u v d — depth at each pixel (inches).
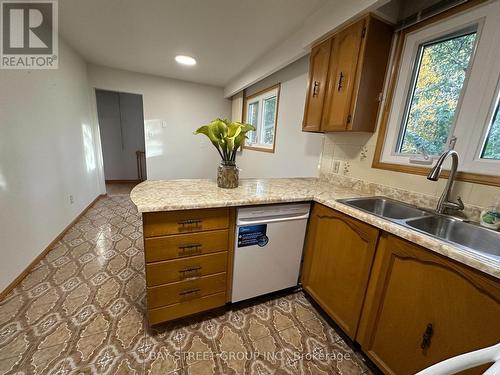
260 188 61.3
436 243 31.9
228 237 51.2
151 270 44.8
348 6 55.1
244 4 66.9
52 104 87.7
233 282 54.9
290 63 92.5
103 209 130.1
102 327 50.1
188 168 174.4
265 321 55.3
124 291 61.7
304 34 73.9
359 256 45.4
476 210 42.7
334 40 61.9
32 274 67.5
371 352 43.6
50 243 82.8
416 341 35.7
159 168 165.2
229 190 56.2
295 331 53.0
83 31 89.2
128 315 53.7
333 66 62.2
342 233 49.8
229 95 163.2
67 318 51.9
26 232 68.0
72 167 106.5
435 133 51.1
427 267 33.8
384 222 39.9
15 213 63.2
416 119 54.9
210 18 75.7
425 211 48.4
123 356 44.1
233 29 82.4
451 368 16.9
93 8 72.6
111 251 82.7
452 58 47.4
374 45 54.5
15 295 58.3
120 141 197.0
